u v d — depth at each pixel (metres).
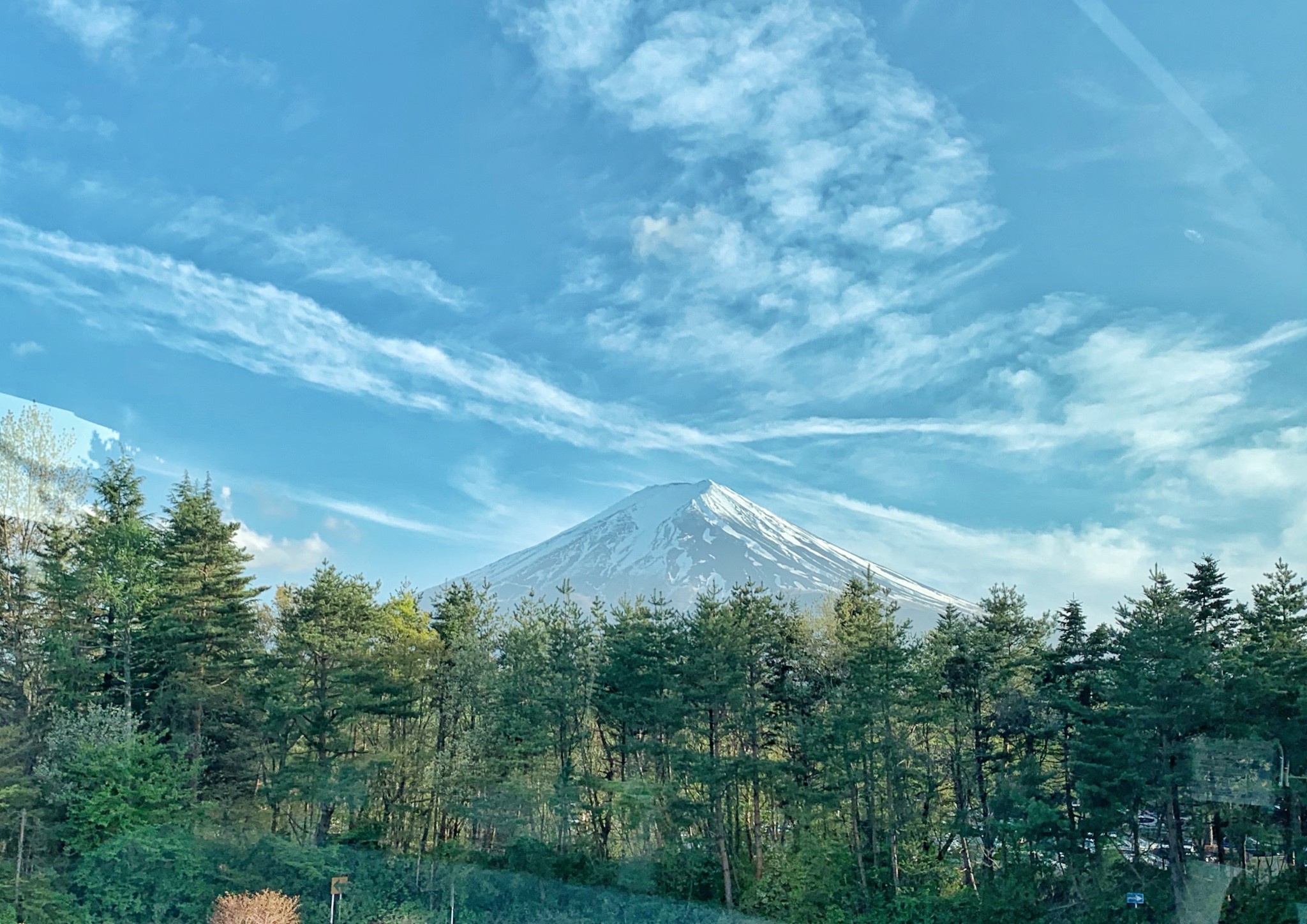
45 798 40.19
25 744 41.62
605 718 47.72
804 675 48.09
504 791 44.03
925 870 42.66
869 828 43.66
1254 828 35.47
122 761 40.91
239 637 47.56
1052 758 43.25
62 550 45.38
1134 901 35.59
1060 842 39.56
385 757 44.56
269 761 46.44
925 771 44.19
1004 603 46.50
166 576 47.50
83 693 44.00
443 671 48.03
